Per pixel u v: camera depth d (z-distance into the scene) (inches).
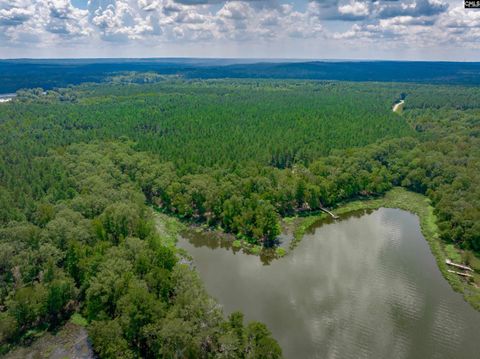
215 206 4995.1
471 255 4156.0
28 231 3609.7
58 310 3221.0
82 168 5521.7
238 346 2583.7
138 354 2812.5
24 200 4384.8
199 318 2753.4
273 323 3240.7
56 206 4291.3
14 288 3302.2
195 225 5049.2
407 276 3981.3
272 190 5305.1
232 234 4805.6
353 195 6013.8
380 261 4266.7
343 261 4259.4
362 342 3070.9
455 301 3585.1
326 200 5536.4
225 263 4205.2
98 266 3250.5
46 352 2908.5
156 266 3302.2
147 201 5723.4
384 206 5718.5
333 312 3405.5
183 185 5359.3
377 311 3435.0
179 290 3065.9
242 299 3550.7
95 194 4675.2
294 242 4662.9
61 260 3597.4
